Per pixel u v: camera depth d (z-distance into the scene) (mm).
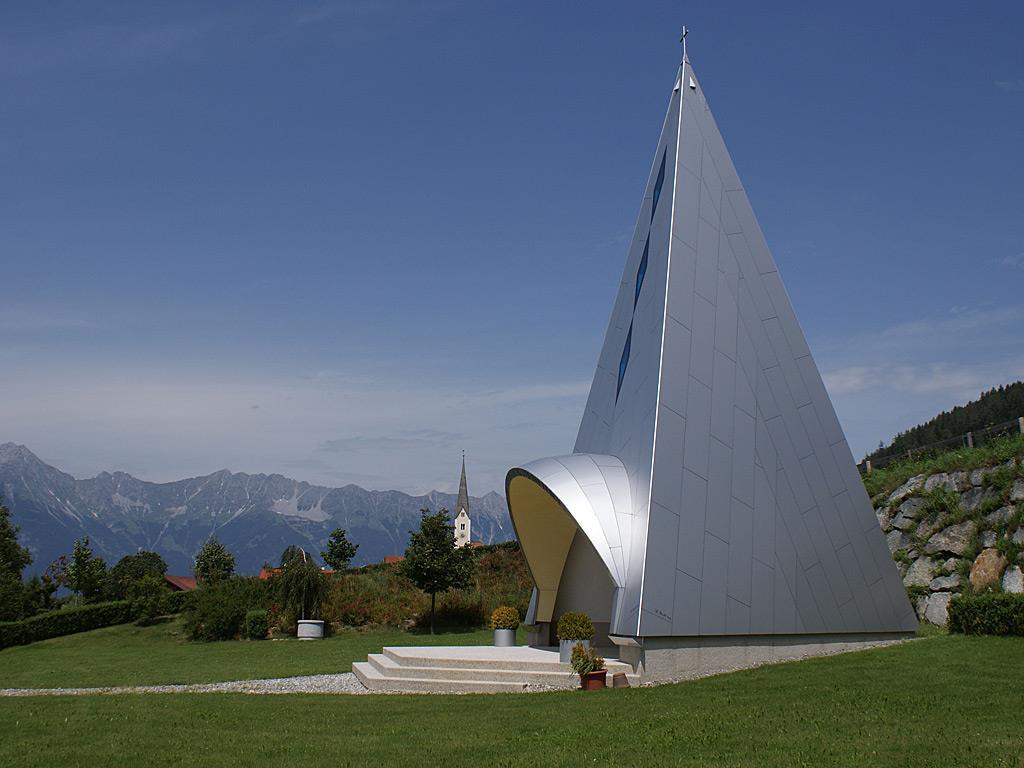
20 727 12781
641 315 20359
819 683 14344
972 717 11031
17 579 49688
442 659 18672
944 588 22906
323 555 52875
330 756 10445
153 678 22406
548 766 9555
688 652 16797
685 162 19844
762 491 18281
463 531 119438
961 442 27031
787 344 19531
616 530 18047
